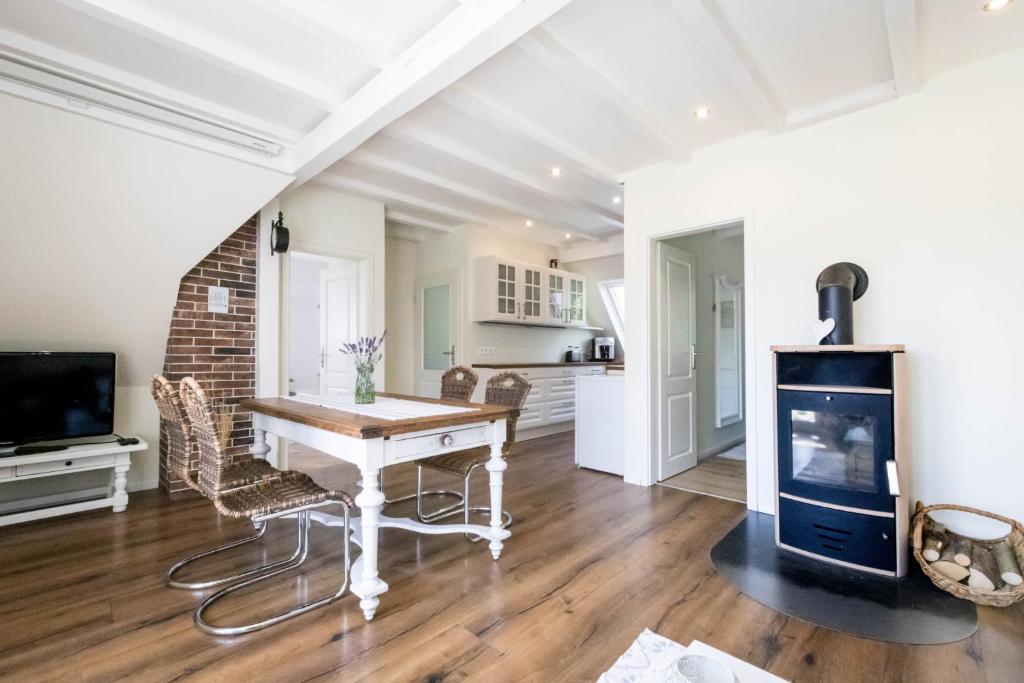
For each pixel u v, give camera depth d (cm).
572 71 230
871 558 212
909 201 246
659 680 113
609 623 173
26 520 271
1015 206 219
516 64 236
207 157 288
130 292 303
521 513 293
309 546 243
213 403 339
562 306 616
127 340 321
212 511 292
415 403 262
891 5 181
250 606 184
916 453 241
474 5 188
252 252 362
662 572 213
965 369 230
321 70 242
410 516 289
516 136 300
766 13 196
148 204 282
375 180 403
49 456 271
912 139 245
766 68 234
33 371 284
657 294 366
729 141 311
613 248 607
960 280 232
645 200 357
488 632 168
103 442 313
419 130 309
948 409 233
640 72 239
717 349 493
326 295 493
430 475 387
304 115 288
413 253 593
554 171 376
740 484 359
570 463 427
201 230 308
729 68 221
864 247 259
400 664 151
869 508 213
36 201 250
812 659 154
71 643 160
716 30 196
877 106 256
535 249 631
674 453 388
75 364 297
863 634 167
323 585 202
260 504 182
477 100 264
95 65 234
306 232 399
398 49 225
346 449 188
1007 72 221
